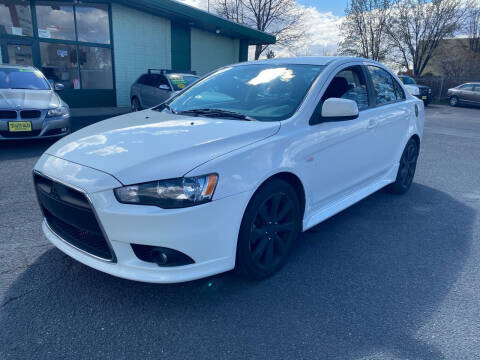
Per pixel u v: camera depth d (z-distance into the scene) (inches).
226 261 94.8
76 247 98.0
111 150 95.4
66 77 491.2
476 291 105.2
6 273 107.3
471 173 242.2
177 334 84.8
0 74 290.0
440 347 82.4
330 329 87.6
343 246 131.7
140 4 514.3
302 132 113.2
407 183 192.9
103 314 90.9
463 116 663.1
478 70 1273.4
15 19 444.5
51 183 96.7
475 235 143.8
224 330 86.5
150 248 87.4
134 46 548.1
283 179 111.0
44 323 87.0
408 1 1258.0
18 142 283.6
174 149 92.0
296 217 115.2
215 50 673.6
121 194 84.1
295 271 113.7
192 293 100.6
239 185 92.9
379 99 160.1
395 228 148.8
